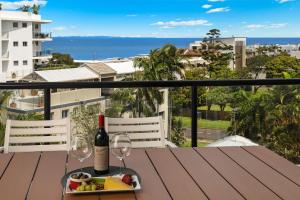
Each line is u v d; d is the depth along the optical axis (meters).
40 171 1.93
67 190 1.66
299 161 3.66
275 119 3.64
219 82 3.56
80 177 1.73
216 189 1.74
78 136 2.02
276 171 2.00
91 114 3.30
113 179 1.74
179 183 1.80
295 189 1.75
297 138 3.65
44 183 1.77
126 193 1.67
